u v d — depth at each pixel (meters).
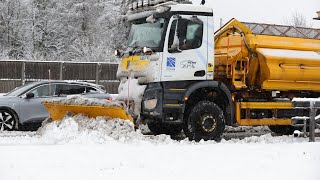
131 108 13.38
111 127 12.34
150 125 15.43
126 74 13.90
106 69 34.06
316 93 15.63
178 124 14.57
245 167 8.78
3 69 32.16
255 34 14.56
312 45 15.24
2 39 44.03
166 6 13.19
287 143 12.13
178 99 13.21
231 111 13.91
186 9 13.34
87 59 42.44
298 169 8.66
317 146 11.29
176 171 8.38
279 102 14.71
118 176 7.97
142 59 13.41
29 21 44.72
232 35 14.74
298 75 14.66
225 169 8.60
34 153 9.93
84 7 46.75
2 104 16.17
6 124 16.20
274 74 14.26
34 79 32.78
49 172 8.20
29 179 7.73
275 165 8.98
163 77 13.05
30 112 16.47
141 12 13.95
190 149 10.62
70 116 13.46
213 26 13.74
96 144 11.49
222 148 10.80
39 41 44.91
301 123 14.05
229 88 14.39
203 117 13.46
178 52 13.22
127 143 11.70
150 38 13.48
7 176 7.92
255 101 14.60
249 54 14.37
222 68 14.61
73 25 46.56
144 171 8.36
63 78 33.34
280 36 14.94
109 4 47.09
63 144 11.54
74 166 8.70
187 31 13.37
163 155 9.83
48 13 45.28
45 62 32.94
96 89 17.45
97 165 8.81
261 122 14.45
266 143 12.27
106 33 45.94
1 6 44.12
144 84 13.25
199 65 13.50
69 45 45.41
